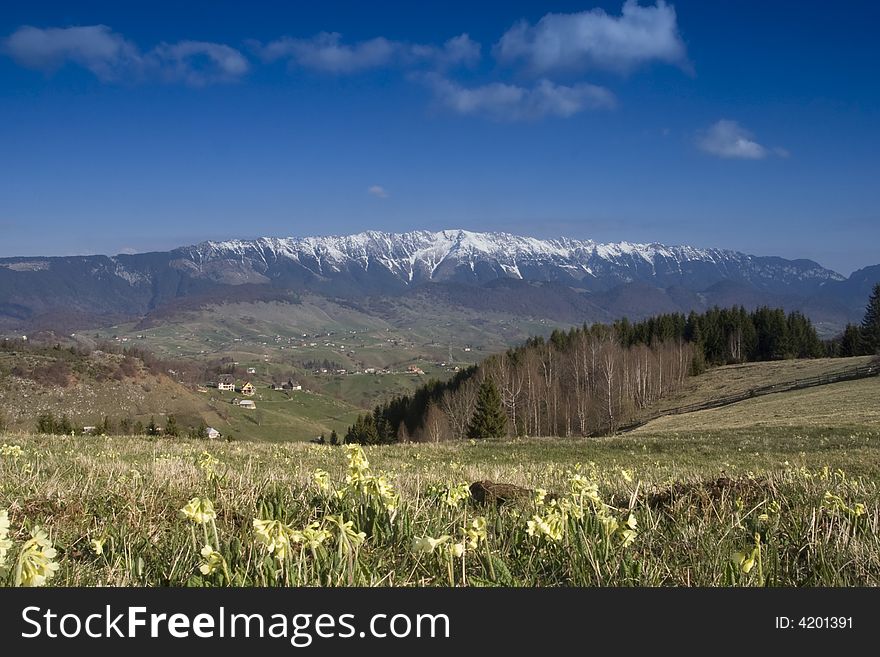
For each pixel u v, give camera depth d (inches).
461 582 166.9
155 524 218.2
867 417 1615.4
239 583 154.4
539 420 3280.0
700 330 4569.4
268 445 931.3
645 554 193.0
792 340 4407.0
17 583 125.8
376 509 204.4
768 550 192.7
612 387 3267.7
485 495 301.3
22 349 5413.4
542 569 184.1
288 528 155.5
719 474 440.1
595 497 204.8
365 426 3499.0
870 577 177.2
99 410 4859.7
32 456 456.1
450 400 3454.7
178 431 2716.5
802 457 754.8
